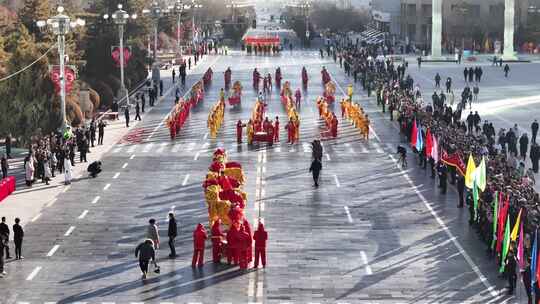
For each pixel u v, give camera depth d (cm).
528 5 19150
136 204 5466
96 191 5831
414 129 7075
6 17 12431
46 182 6069
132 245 4606
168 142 7681
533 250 3694
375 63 13762
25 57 7638
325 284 4006
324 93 10369
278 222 5041
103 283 4019
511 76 13125
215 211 4816
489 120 8825
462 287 3978
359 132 8144
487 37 18325
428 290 3934
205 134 8075
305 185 5984
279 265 4272
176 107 8938
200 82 11169
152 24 15100
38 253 4469
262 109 8862
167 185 5997
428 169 6531
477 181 4791
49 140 6650
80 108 8619
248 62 15575
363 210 5319
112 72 11094
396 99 9056
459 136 6356
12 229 4841
